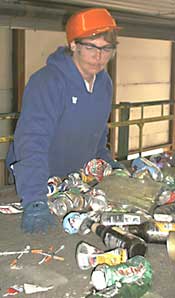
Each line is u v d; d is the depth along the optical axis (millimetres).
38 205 1385
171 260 1177
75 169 1825
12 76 4531
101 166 1729
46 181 1459
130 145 5957
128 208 1403
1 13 3443
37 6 3688
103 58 1517
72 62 1564
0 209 1537
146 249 1146
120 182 1675
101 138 1933
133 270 1013
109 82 1787
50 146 1662
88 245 1149
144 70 6004
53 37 4824
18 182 1450
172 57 6426
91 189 1561
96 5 3996
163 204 1479
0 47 4387
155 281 1072
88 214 1330
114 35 1480
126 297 956
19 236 1328
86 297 975
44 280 1071
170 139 6559
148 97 6133
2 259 1179
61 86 1559
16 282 1062
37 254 1209
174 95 6520
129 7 4121
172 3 3975
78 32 1456
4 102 4516
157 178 1718
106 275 988
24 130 1491
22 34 4477
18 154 1516
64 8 3932
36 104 1510
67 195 1456
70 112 1627
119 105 4410
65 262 1163
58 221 1412
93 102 1692
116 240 1149
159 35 4867
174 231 1224
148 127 6180
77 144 1761
